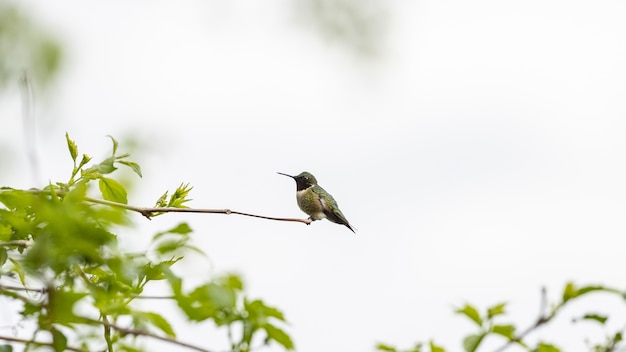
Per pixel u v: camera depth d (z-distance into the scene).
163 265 6.69
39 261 6.51
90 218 6.73
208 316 6.78
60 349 6.61
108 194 8.45
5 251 7.09
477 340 7.22
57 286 6.68
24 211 7.33
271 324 6.89
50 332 6.61
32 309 6.71
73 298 6.43
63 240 6.51
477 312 7.32
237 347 6.81
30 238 7.48
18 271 6.72
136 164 8.03
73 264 6.70
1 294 6.64
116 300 6.84
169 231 6.75
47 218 6.56
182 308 6.69
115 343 6.90
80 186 7.16
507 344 7.17
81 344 6.83
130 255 6.71
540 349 7.14
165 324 6.76
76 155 8.23
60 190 8.09
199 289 6.67
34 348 6.62
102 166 7.91
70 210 6.56
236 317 6.84
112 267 6.59
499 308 7.32
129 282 6.80
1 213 7.16
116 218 6.55
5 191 7.12
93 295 6.71
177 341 6.63
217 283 6.62
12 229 7.38
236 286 6.86
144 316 6.68
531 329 7.06
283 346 6.91
